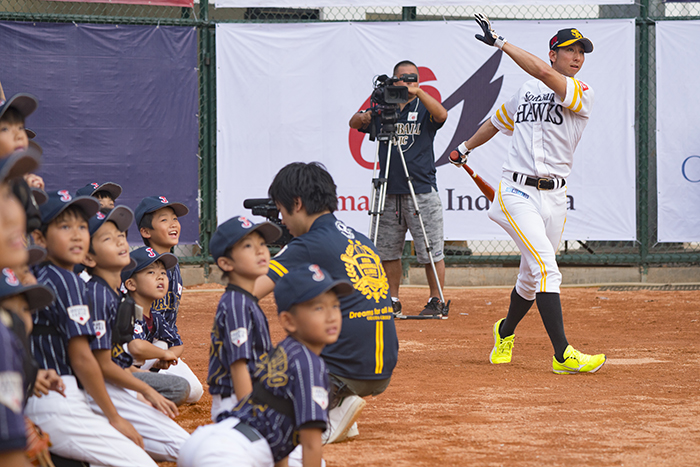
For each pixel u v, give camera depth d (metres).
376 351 6.83
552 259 10.66
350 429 6.94
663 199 21.36
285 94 21.25
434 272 16.58
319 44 21.19
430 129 16.77
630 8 22.50
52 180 20.34
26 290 4.52
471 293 20.86
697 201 21.31
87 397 6.07
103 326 5.89
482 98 21.19
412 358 11.84
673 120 21.20
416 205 16.16
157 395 6.36
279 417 4.96
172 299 9.16
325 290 4.90
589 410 8.16
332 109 21.23
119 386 6.32
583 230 21.30
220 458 4.82
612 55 21.06
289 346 5.03
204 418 8.02
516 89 21.19
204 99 21.31
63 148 20.39
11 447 3.47
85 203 5.68
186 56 20.97
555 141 10.65
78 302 5.61
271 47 21.17
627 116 21.11
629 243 21.97
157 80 20.84
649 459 6.25
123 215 6.30
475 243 22.83
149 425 6.24
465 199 21.25
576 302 19.02
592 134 21.16
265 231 5.90
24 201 4.84
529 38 21.25
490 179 21.25
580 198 21.27
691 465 6.08
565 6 22.84
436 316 16.59
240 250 5.75
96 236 6.18
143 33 20.72
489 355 12.14
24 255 3.54
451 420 7.71
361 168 21.20
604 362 11.24
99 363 6.02
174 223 9.27
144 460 5.70
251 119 21.28
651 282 21.98
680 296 19.80
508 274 22.22
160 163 20.95
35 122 20.22
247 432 4.94
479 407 8.33
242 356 5.64
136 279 8.06
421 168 16.62
